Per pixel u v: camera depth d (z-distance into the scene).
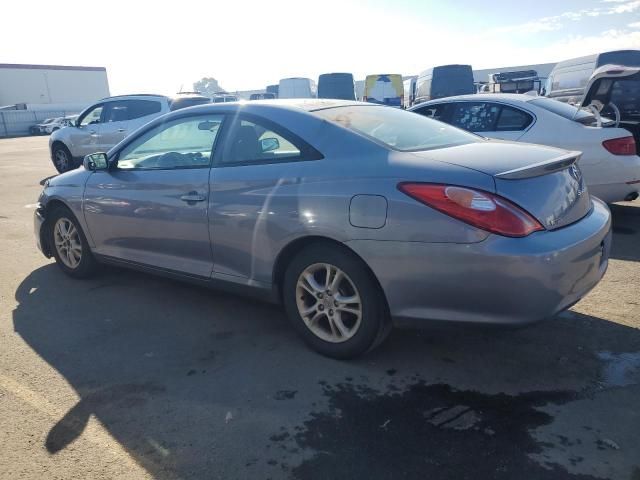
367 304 3.06
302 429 2.63
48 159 17.17
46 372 3.25
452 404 2.82
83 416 2.78
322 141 3.26
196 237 3.78
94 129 12.09
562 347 3.39
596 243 2.95
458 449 2.46
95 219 4.48
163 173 3.99
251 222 3.42
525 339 3.51
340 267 3.10
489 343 3.48
